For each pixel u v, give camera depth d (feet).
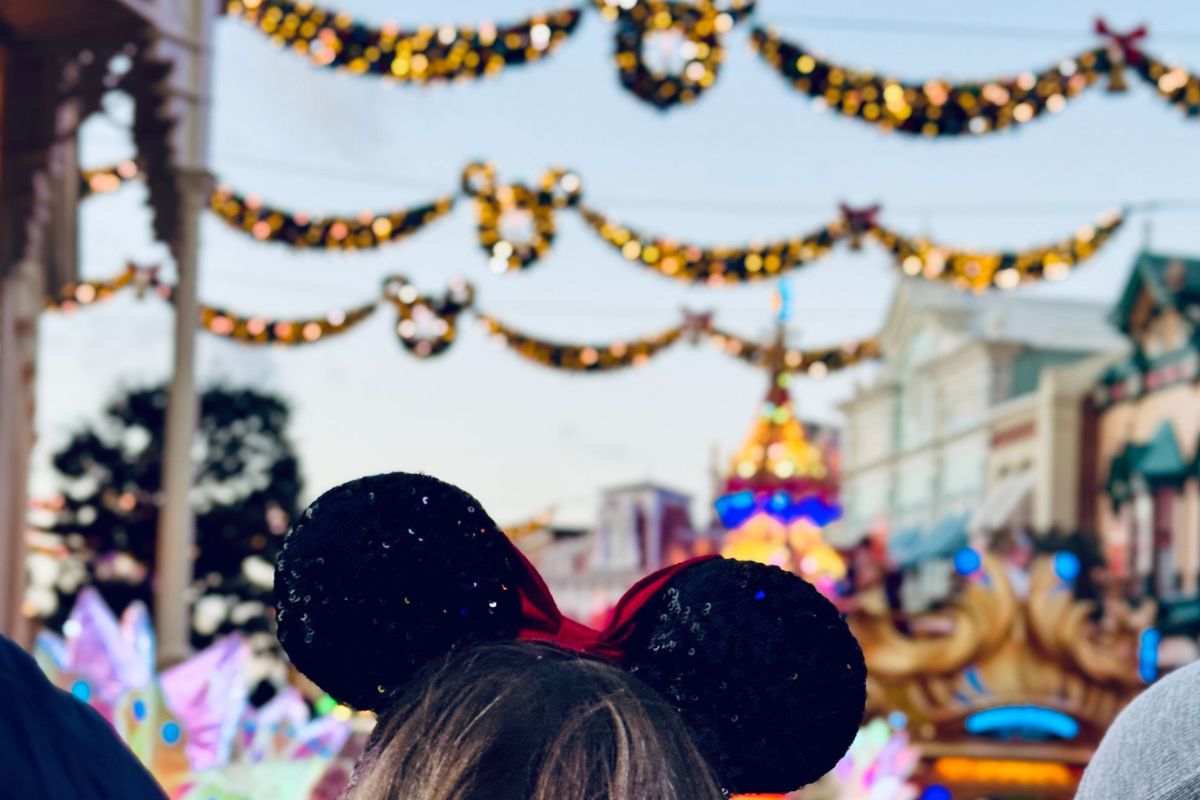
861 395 105.29
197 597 70.13
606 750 1.71
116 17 18.22
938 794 20.86
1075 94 22.11
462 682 1.85
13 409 19.13
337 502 2.34
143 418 69.41
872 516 102.83
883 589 22.45
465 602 2.26
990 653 21.30
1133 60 21.77
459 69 21.54
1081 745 21.39
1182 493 67.41
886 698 21.30
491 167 27.25
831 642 2.26
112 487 68.64
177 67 20.12
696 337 40.78
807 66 21.67
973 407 88.33
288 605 2.31
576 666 1.89
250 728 9.36
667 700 2.12
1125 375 73.31
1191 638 64.08
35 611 66.54
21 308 20.42
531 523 68.33
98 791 1.96
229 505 72.33
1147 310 71.67
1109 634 21.75
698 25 19.08
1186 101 22.15
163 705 8.86
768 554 26.12
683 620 2.24
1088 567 69.05
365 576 2.26
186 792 8.82
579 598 120.16
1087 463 76.69
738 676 2.20
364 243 31.12
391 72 21.58
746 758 2.22
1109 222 30.42
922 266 30.66
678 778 1.73
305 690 13.94
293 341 39.50
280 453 73.97
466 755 1.72
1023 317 92.79
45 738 1.96
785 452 27.27
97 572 67.67
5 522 18.79
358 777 1.84
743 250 30.50
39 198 18.78
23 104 18.65
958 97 21.81
